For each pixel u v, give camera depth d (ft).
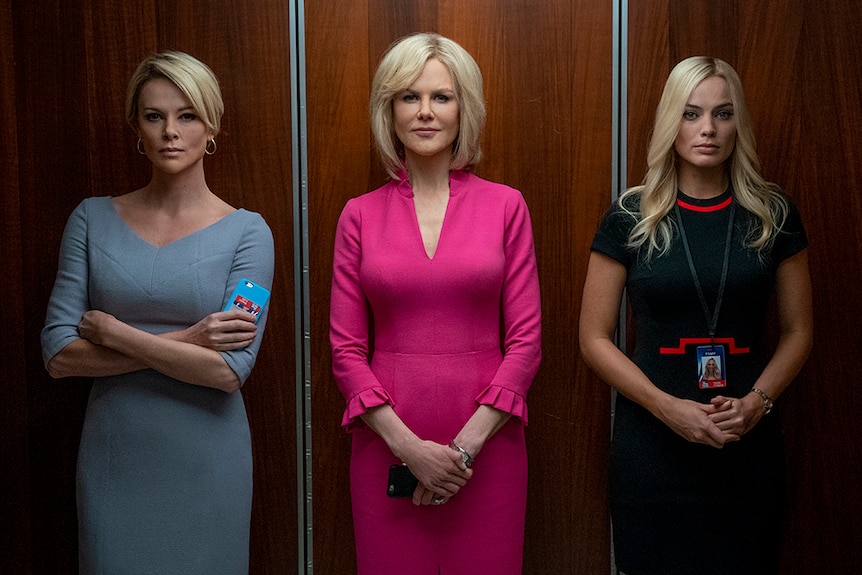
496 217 7.12
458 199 7.18
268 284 7.31
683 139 7.18
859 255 8.50
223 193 8.48
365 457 7.06
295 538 8.68
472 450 6.62
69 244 7.26
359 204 7.36
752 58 8.39
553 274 8.54
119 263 7.09
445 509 6.93
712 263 7.06
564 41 8.39
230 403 7.26
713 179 7.35
